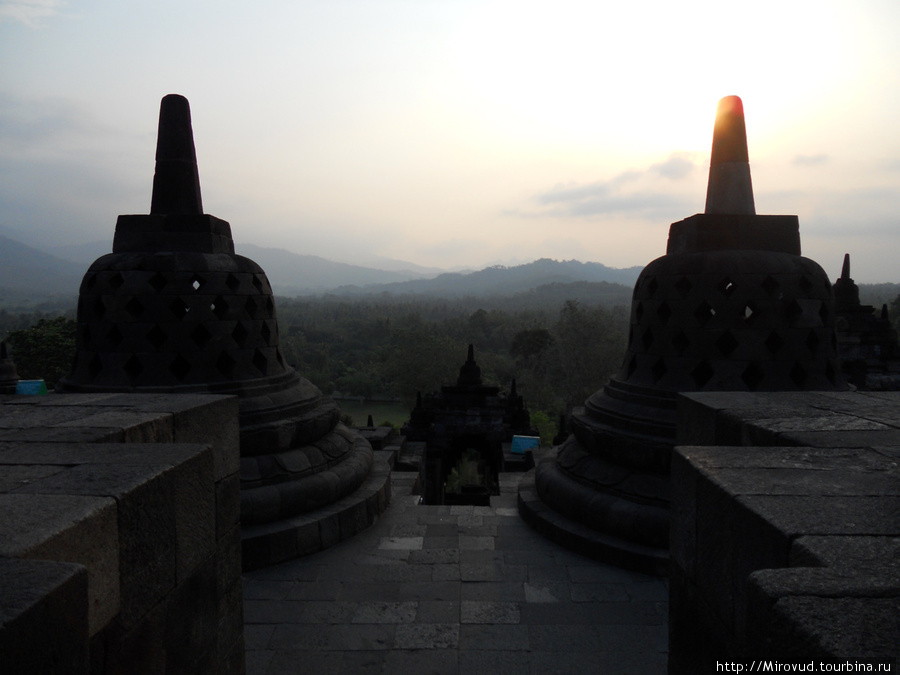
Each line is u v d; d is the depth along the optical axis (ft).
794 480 9.85
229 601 14.25
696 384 25.04
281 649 18.08
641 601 20.85
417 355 196.44
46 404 15.42
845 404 15.65
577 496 25.85
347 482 27.89
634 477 24.75
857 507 8.63
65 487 9.27
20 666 5.72
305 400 28.99
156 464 10.55
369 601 20.95
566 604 20.63
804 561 7.27
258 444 25.88
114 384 25.88
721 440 15.05
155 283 26.40
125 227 27.53
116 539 8.89
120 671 9.05
